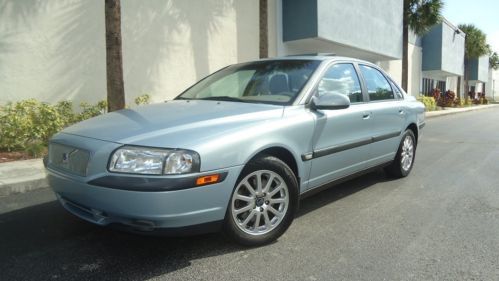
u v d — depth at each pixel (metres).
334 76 4.54
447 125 16.75
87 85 8.76
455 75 35.56
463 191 5.53
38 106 7.48
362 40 16.20
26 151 6.82
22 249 3.48
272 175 3.54
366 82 5.13
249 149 3.27
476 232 4.01
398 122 5.62
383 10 18.00
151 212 2.85
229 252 3.43
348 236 3.84
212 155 3.03
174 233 2.99
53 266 3.18
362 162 4.87
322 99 3.94
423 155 8.58
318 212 4.52
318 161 4.05
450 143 10.68
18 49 7.69
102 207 2.97
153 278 3.00
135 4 9.52
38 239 3.69
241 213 3.41
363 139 4.75
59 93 8.32
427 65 30.67
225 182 3.11
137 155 2.90
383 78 5.69
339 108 3.95
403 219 4.34
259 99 4.13
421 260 3.37
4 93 7.57
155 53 10.02
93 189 2.96
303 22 13.62
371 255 3.44
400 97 5.97
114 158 2.93
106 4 7.36
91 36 8.75
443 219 4.37
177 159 2.90
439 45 29.97
